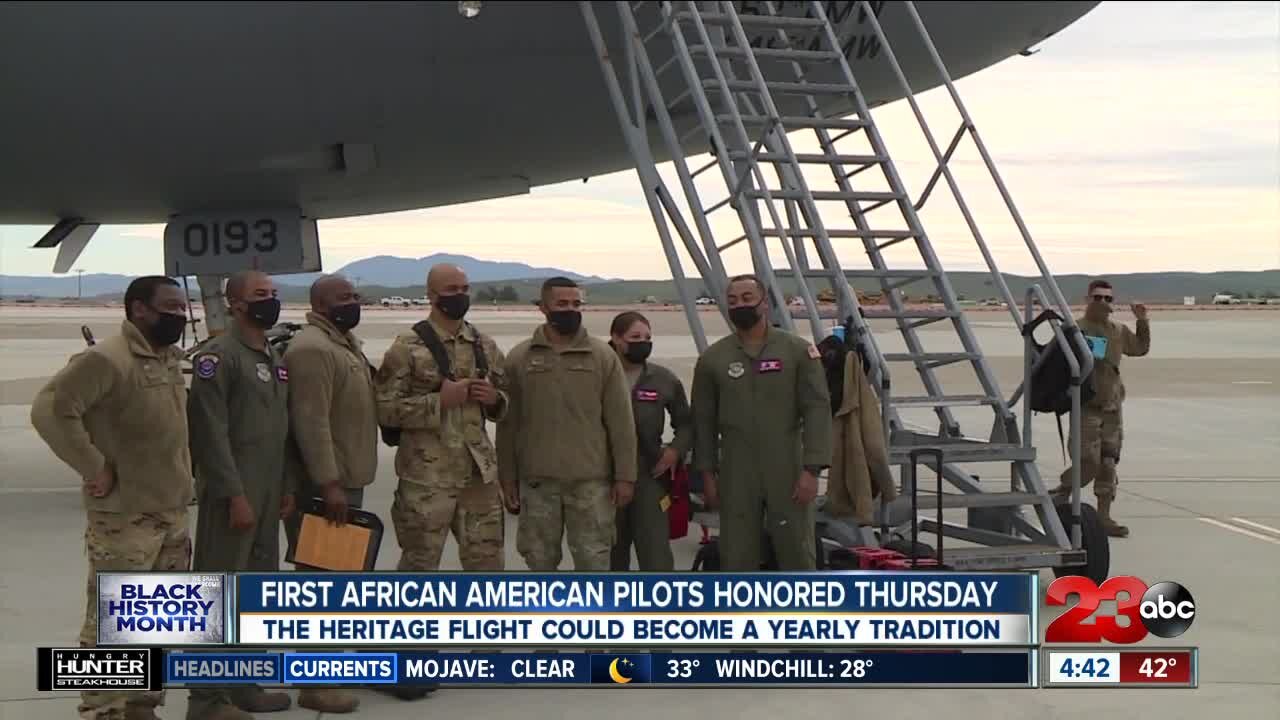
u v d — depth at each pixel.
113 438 4.16
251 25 8.52
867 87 10.23
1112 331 8.68
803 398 5.51
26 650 5.72
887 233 7.23
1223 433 16.34
